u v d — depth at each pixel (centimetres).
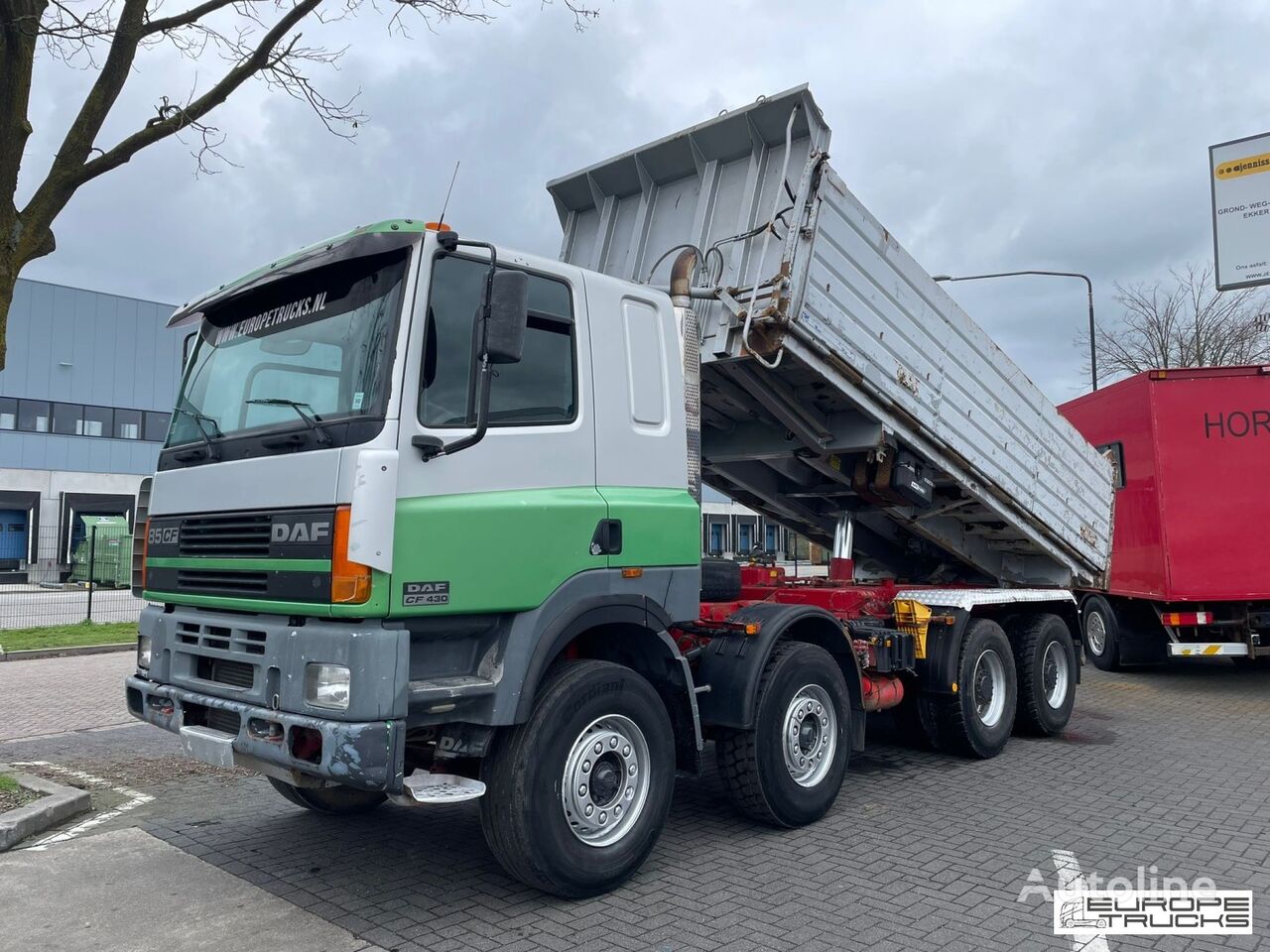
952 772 721
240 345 498
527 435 457
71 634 1697
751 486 834
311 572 400
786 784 554
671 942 406
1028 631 849
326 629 397
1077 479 898
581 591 466
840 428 694
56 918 428
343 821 588
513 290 418
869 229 636
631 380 519
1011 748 812
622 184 704
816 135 596
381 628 395
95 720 955
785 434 730
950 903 449
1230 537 1088
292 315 469
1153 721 929
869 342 641
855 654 639
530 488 456
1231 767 734
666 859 516
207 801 636
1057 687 866
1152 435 1117
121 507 3541
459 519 420
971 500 782
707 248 625
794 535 966
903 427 690
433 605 407
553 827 436
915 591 778
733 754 550
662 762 489
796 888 471
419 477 411
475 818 595
